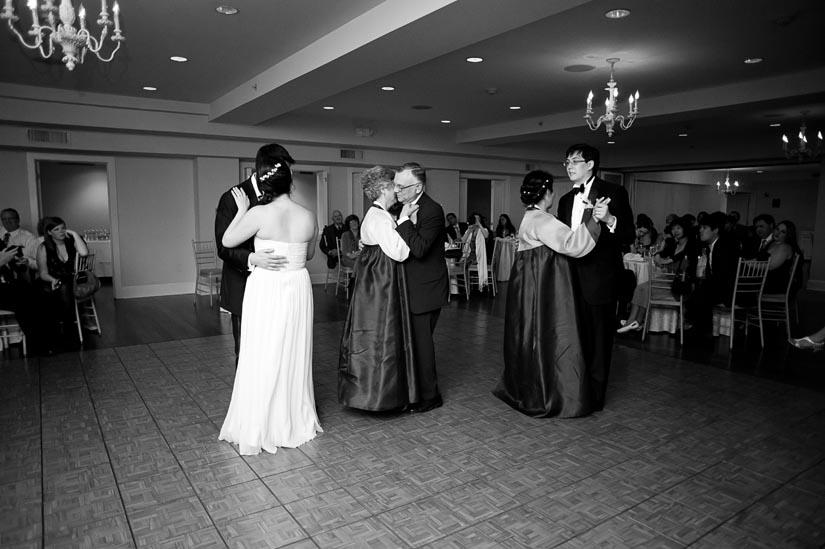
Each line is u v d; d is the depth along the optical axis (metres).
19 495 2.61
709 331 6.36
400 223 3.38
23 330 5.23
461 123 10.39
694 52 5.71
